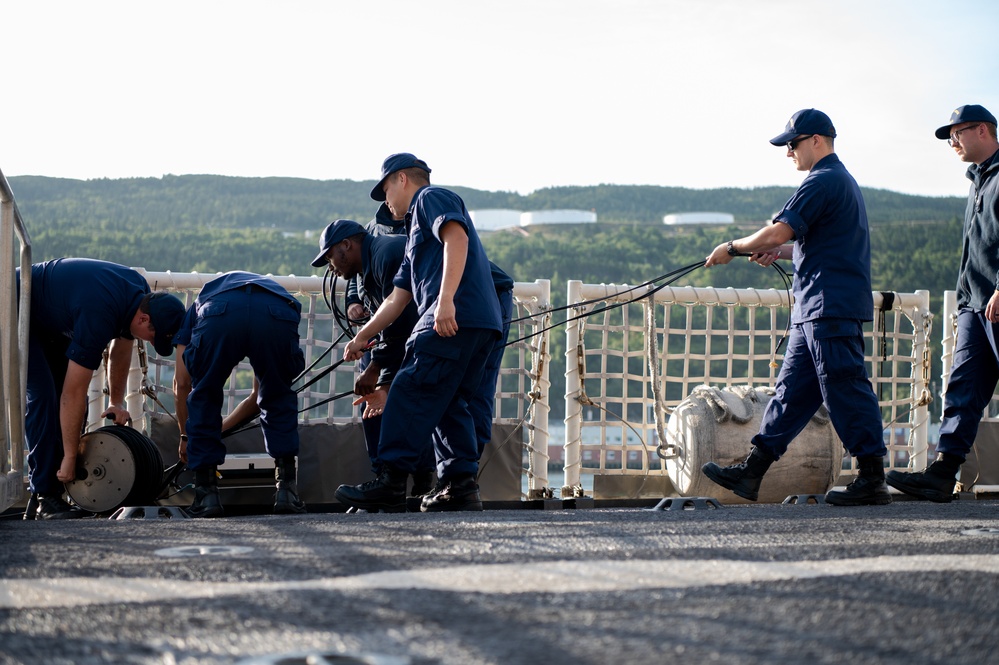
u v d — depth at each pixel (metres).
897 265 81.25
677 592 2.24
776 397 5.45
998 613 2.05
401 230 5.74
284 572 2.49
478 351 4.97
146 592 2.24
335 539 3.13
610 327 6.99
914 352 7.51
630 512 4.42
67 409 5.10
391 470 4.94
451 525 3.58
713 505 4.91
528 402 6.86
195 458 4.88
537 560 2.70
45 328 5.21
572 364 6.93
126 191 137.88
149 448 5.31
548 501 6.60
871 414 5.12
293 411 5.15
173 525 3.63
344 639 1.81
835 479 6.79
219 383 4.93
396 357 5.56
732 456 6.59
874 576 2.45
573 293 6.93
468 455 5.01
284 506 5.05
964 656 1.74
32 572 2.51
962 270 5.67
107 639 1.83
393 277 5.27
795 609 2.07
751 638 1.83
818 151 5.29
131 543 3.06
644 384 7.07
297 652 1.73
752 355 7.28
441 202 4.78
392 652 1.72
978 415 5.61
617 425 6.99
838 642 1.81
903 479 5.64
